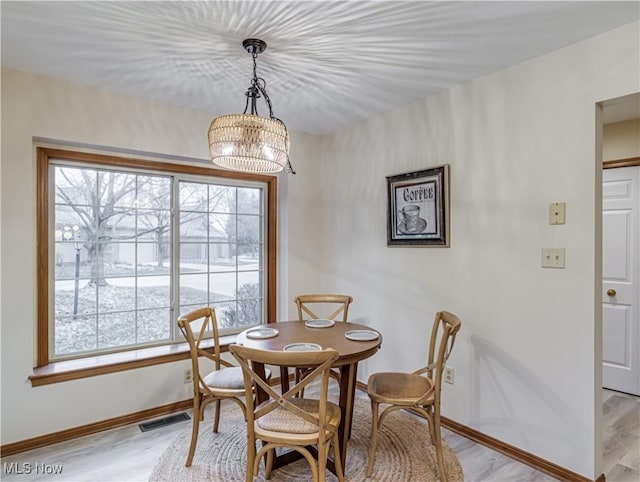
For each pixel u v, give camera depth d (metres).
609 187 3.28
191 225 3.21
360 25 1.84
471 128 2.51
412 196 2.87
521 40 1.99
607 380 3.30
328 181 3.74
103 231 2.79
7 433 2.25
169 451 2.28
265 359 1.62
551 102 2.12
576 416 2.00
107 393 2.57
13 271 2.30
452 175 2.63
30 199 2.36
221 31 1.89
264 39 1.97
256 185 3.56
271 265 3.64
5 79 2.28
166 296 3.07
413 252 2.91
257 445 2.28
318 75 2.42
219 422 2.66
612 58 1.89
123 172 2.88
